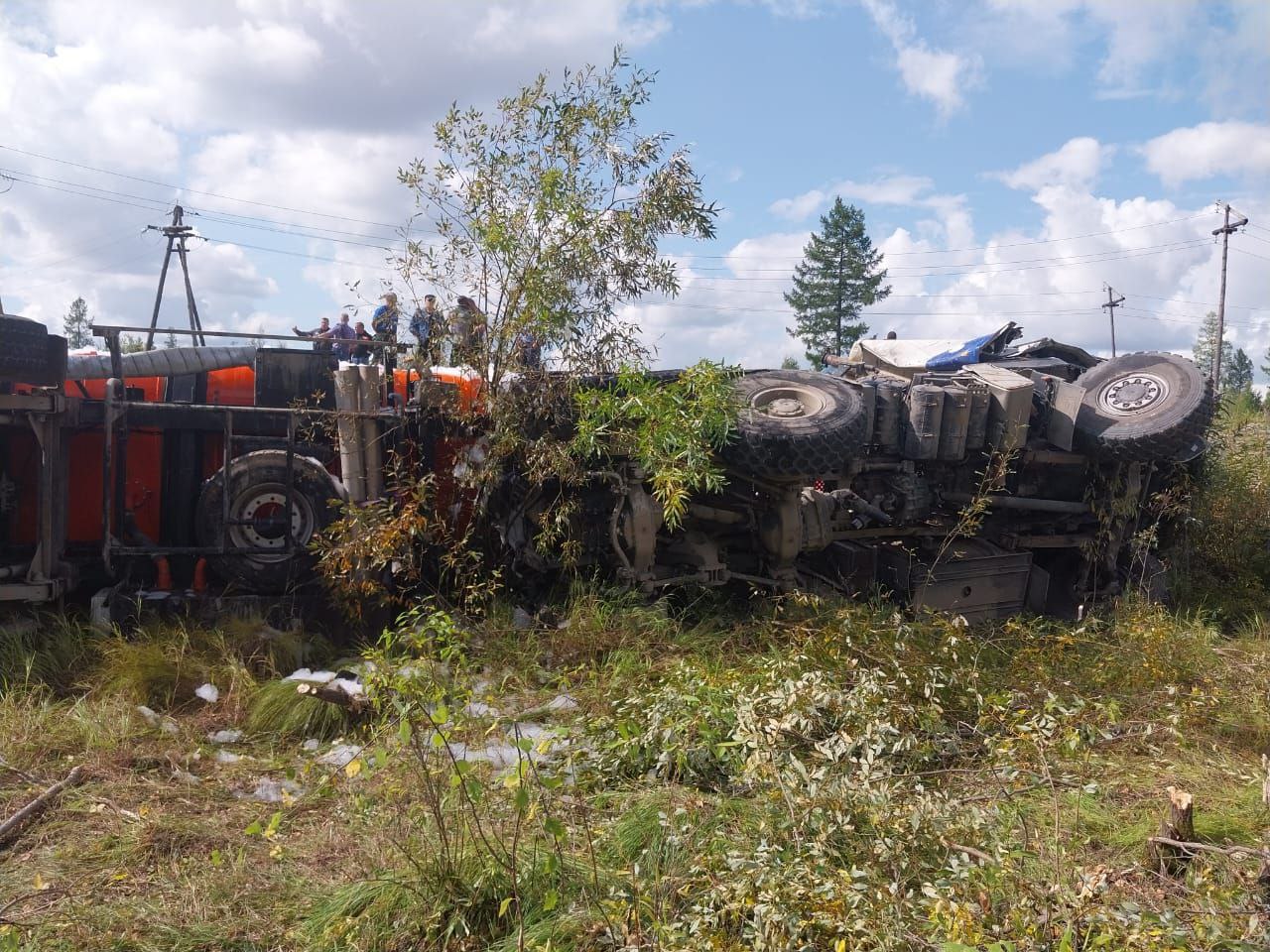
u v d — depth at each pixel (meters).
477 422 7.47
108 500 6.68
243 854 4.09
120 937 3.52
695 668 5.55
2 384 6.42
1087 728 4.80
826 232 51.94
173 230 32.81
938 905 3.08
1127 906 3.13
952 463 8.83
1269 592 10.23
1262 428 14.26
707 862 3.64
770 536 7.88
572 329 7.38
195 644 6.43
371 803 4.53
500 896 3.61
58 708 5.69
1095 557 9.40
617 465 7.49
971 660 6.16
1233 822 4.50
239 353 7.53
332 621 7.05
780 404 8.02
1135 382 9.33
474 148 7.48
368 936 3.50
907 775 4.36
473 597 6.93
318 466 6.98
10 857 4.12
